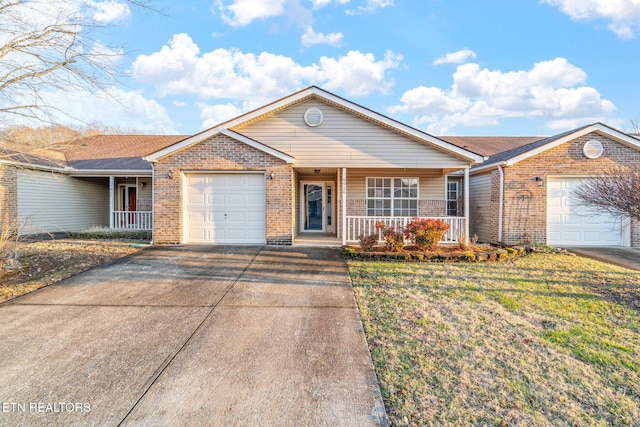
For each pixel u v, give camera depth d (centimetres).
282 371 325
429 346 377
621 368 333
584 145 1020
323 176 1359
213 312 475
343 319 453
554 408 271
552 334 409
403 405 274
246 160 968
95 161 1416
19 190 1194
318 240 1084
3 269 666
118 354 356
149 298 531
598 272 703
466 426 249
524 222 1039
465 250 877
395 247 851
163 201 966
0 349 365
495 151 1459
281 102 1004
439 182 1223
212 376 316
